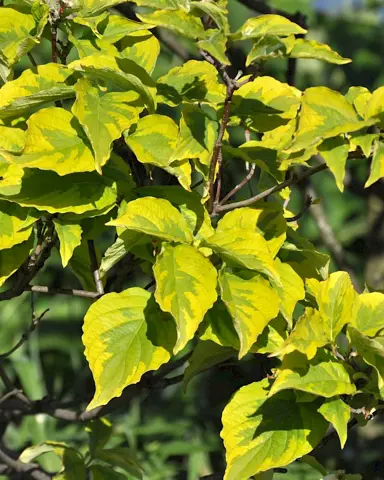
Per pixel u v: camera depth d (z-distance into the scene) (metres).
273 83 1.72
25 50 1.68
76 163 1.63
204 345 1.73
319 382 1.64
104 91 1.67
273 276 1.62
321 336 1.66
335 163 1.62
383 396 1.66
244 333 1.62
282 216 1.71
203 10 1.62
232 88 1.65
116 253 1.67
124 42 1.74
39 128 1.64
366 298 1.72
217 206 1.72
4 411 2.05
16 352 2.70
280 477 2.21
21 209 1.67
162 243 1.64
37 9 1.69
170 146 1.67
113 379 1.63
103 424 1.99
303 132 1.62
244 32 1.63
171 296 1.61
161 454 2.73
